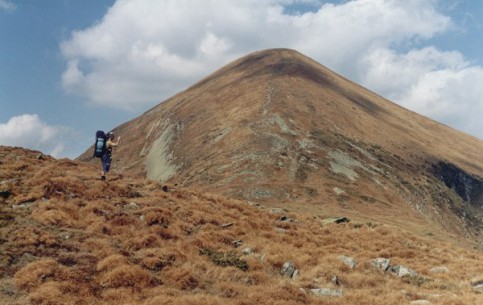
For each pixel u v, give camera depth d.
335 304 16.53
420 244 31.94
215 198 31.17
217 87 157.50
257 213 30.69
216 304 14.48
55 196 21.77
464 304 17.03
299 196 69.19
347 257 23.00
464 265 26.31
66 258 16.25
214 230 23.83
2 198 20.52
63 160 30.19
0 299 12.95
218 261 19.64
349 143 102.69
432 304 16.94
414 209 83.12
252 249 22.19
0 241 16.36
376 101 171.25
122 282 15.24
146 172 126.81
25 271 14.60
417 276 22.27
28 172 25.20
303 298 16.59
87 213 21.00
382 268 22.72
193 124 131.12
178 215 24.44
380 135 121.69
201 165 91.69
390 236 32.22
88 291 14.27
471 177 126.25
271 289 16.83
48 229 18.44
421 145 130.88
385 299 17.66
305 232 28.30
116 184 25.77
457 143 160.75
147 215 22.38
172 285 16.11
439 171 117.56
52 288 13.77
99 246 17.88
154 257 17.80
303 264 21.34
